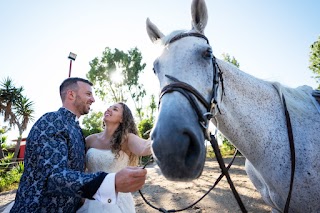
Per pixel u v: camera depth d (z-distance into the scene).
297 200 1.76
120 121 2.41
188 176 1.30
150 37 2.24
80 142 1.83
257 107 1.90
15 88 18.84
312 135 1.84
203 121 1.45
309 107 2.04
